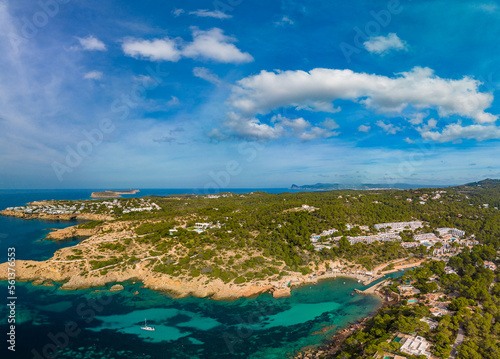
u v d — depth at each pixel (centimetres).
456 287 12144
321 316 11488
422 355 7588
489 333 8456
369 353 7869
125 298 12644
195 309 11881
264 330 10500
